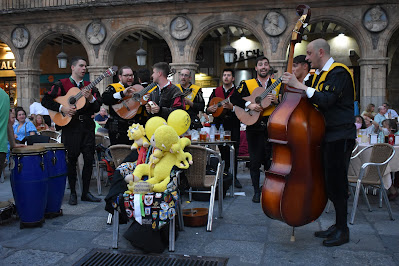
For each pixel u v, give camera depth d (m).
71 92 4.69
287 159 3.06
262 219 4.13
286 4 12.45
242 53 16.33
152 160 3.13
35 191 3.77
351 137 3.20
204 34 13.19
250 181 6.57
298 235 3.59
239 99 5.08
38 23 14.52
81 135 4.84
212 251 3.20
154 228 3.02
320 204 3.19
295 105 3.06
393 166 4.87
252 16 12.73
